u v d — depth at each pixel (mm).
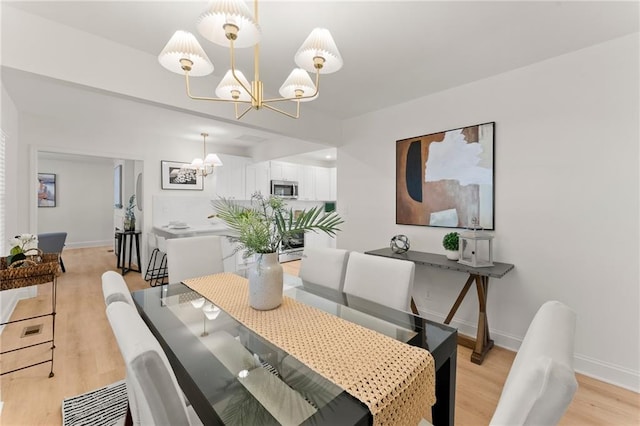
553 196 2264
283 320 1415
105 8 1686
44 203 7188
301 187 6422
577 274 2166
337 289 2150
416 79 2627
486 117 2600
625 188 1973
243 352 1188
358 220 3682
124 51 2072
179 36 1338
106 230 8055
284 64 2344
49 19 1772
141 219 4941
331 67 1474
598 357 2086
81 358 2314
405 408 929
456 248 2607
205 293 1817
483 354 2318
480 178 2637
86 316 3135
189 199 5129
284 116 3166
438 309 2969
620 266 2002
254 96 1507
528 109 2371
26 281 1949
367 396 870
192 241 2459
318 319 1433
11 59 1652
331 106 3330
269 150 5344
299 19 1773
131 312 935
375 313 1531
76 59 1875
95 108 3465
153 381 719
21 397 1859
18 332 2748
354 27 1860
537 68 2320
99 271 5137
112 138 4340
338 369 1004
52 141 3855
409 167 3154
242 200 5512
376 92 2924
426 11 1708
